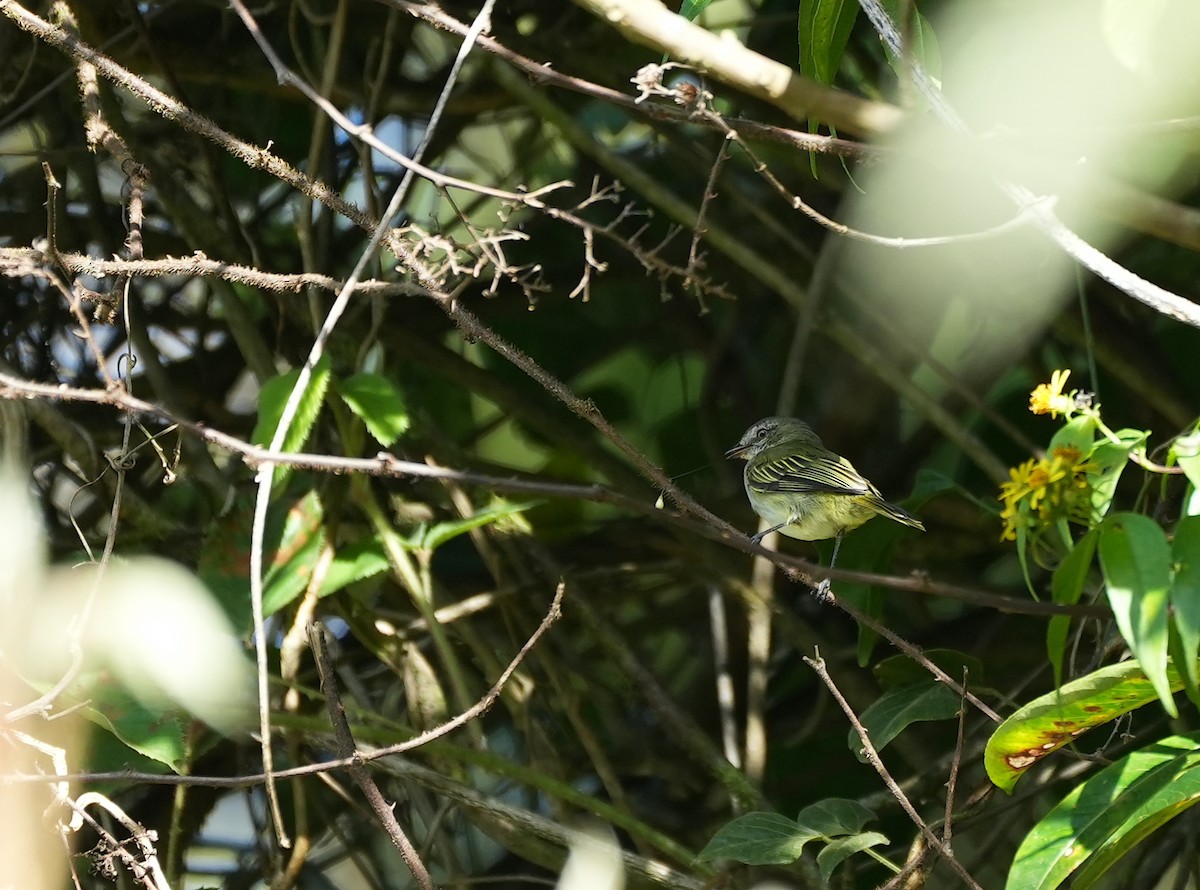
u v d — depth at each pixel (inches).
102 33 273.3
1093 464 146.7
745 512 306.7
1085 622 224.2
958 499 312.7
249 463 153.3
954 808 255.8
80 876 231.6
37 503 242.5
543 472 305.1
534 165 341.7
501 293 328.5
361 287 174.7
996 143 168.4
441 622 259.9
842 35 189.0
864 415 323.0
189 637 206.1
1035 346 308.8
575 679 271.0
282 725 219.6
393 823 171.9
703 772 286.5
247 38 290.0
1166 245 305.9
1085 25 220.8
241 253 267.0
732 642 310.3
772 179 177.5
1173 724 242.4
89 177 277.9
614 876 213.9
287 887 234.8
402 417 218.8
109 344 284.0
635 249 191.8
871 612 231.9
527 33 299.1
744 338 349.1
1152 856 250.2
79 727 206.4
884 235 296.8
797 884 254.5
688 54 178.5
